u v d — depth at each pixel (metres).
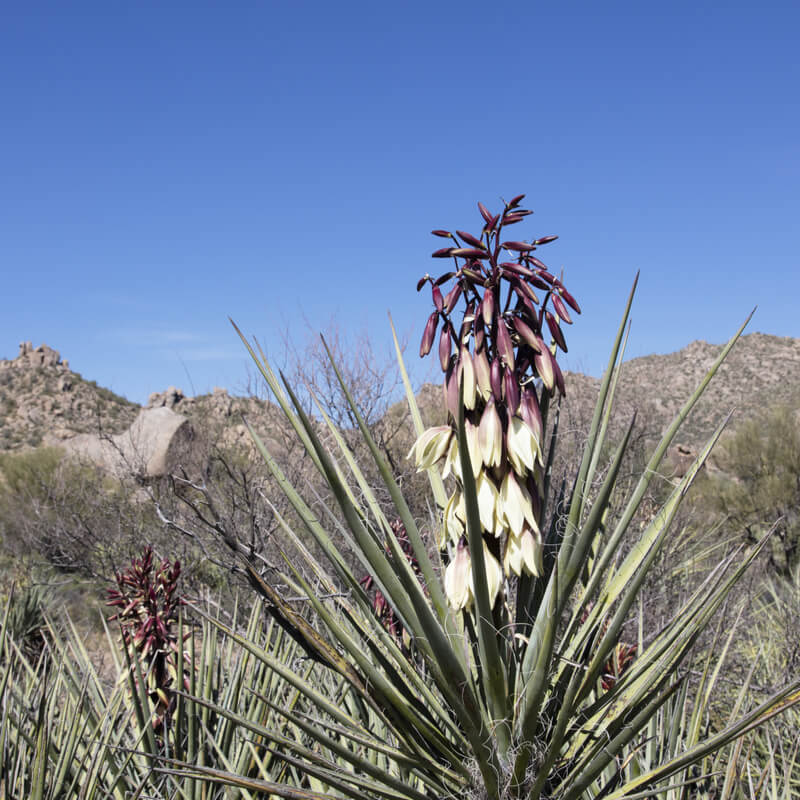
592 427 1.37
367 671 1.37
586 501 1.49
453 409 1.42
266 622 2.10
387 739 1.69
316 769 1.35
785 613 3.46
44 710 1.81
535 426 1.42
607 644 1.33
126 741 1.90
